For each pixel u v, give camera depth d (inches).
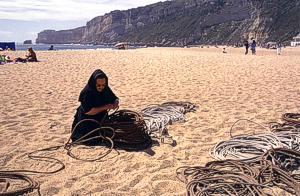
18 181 200.7
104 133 258.7
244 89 496.7
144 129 262.1
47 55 1225.4
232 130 298.7
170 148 253.4
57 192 187.9
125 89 489.1
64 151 246.1
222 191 188.2
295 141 251.0
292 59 1115.9
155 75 639.8
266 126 309.7
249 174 206.1
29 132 287.6
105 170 215.0
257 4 6948.8
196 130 297.1
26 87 500.7
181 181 201.8
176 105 373.1
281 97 441.4
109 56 1178.6
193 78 602.2
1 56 916.0
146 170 215.5
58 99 418.9
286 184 192.5
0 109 362.3
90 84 261.6
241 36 6978.4
